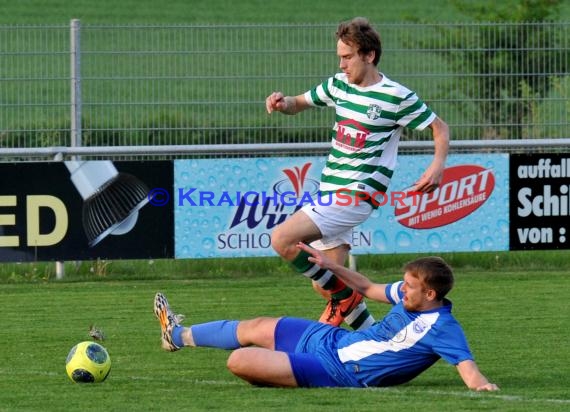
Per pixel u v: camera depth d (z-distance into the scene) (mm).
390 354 21938
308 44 41812
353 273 23391
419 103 25688
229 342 23609
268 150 41156
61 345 28375
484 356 26578
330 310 25719
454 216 41156
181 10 107375
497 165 41156
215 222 40250
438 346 21719
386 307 34562
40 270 40844
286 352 22547
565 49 41969
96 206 39625
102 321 32125
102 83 40812
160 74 41125
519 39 41969
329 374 22156
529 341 28562
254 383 22406
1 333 30172
